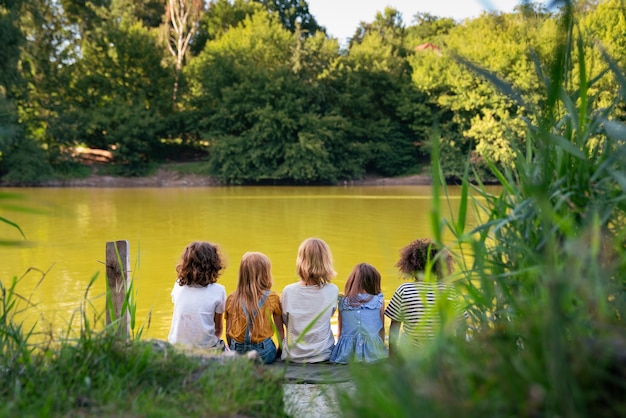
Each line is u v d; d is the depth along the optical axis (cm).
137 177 3856
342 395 150
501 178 200
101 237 1349
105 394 203
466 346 158
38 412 186
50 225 1583
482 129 3516
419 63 4278
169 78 4191
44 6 3709
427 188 3528
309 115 3966
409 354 145
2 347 235
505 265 184
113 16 4759
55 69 3775
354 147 4122
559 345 115
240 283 424
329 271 425
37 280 831
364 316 414
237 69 4144
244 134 3956
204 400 209
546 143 166
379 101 4438
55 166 3666
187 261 429
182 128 4162
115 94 4034
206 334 419
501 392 129
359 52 4388
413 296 338
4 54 3062
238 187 3644
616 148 180
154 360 233
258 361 250
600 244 164
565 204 172
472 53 3612
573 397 116
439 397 125
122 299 378
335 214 1886
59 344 247
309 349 416
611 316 155
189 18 5047
